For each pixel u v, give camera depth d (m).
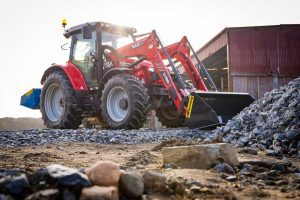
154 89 7.34
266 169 2.69
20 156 3.47
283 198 1.90
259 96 12.82
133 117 6.56
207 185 2.04
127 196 1.58
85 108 7.80
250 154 3.88
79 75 7.75
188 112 6.05
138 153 3.55
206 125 5.80
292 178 2.46
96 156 3.54
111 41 8.10
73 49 8.29
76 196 1.45
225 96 6.46
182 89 6.57
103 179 1.58
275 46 12.69
